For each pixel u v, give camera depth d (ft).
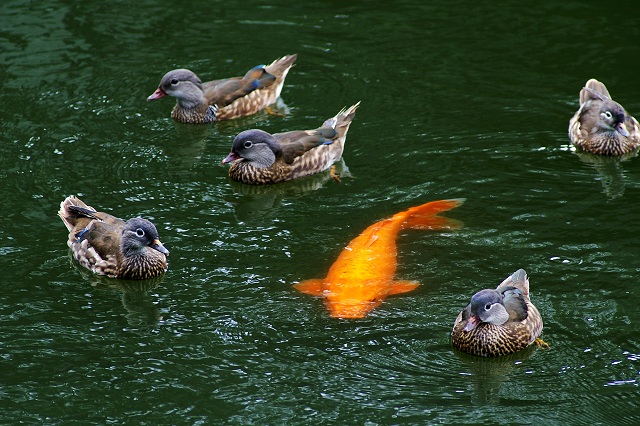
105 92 67.10
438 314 43.57
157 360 40.96
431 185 55.67
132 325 43.57
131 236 46.91
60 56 71.67
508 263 47.39
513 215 51.98
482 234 50.06
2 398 38.63
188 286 46.42
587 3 77.92
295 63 71.26
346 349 41.37
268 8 79.46
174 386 39.34
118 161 58.85
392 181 56.44
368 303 44.32
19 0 80.07
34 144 60.18
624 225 50.57
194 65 70.85
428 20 76.64
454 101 65.26
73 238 49.34
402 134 61.57
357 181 56.70
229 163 59.62
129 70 69.97
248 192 56.49
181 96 63.67
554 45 72.02
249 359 40.88
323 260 48.32
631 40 72.08
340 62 71.10
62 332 43.04
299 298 44.98
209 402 38.37
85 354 41.47
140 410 37.99
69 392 39.01
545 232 50.16
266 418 37.42
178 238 50.60
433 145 60.13
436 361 40.68
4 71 69.21
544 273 46.44
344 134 60.59
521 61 70.08
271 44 73.87
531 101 64.95
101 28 76.13
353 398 38.45
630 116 60.54
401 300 44.60
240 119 65.62
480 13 77.36
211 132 63.62
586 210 52.34
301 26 76.48
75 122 63.21
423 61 70.59
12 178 56.24
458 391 38.81
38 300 45.62
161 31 75.87
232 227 51.83
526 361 40.50
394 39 73.97
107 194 54.90
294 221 52.49
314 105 65.87
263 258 48.65
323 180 57.31
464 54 71.36
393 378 39.63
